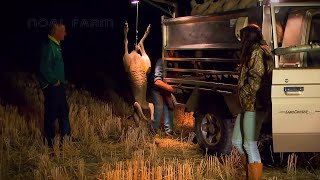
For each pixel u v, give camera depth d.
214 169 6.17
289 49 5.46
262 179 6.02
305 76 5.57
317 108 5.63
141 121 8.84
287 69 5.55
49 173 6.15
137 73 8.08
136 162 6.19
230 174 6.10
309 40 6.21
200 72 7.18
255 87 5.34
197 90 7.29
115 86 14.72
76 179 6.05
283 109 5.60
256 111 5.54
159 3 9.09
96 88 14.23
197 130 7.41
